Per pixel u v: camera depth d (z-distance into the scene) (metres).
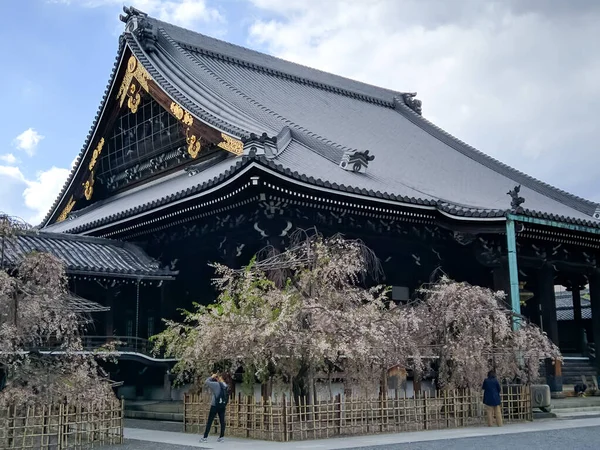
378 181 29.47
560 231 30.27
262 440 17.81
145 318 30.14
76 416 16.83
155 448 16.61
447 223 29.25
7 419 15.56
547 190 38.50
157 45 37.78
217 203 26.56
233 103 34.62
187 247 31.09
